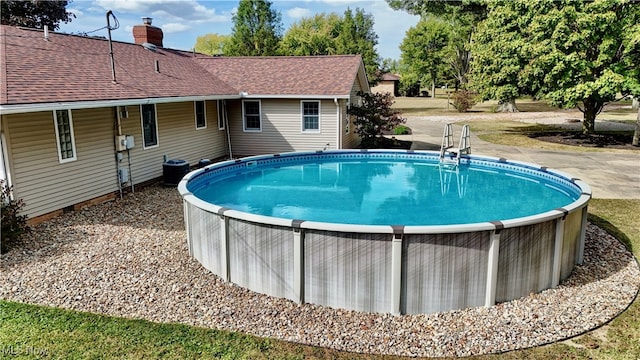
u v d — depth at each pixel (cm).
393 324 493
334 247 517
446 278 512
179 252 693
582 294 557
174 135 1316
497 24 1964
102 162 1017
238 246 575
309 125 1573
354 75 1603
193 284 583
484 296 527
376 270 511
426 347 443
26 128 811
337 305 531
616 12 1634
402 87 6172
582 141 1867
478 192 1012
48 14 2641
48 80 905
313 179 1168
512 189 1040
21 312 502
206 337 455
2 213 702
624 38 1603
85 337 452
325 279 529
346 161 1408
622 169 1340
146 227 822
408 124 2694
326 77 1606
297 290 540
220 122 1603
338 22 4628
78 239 752
